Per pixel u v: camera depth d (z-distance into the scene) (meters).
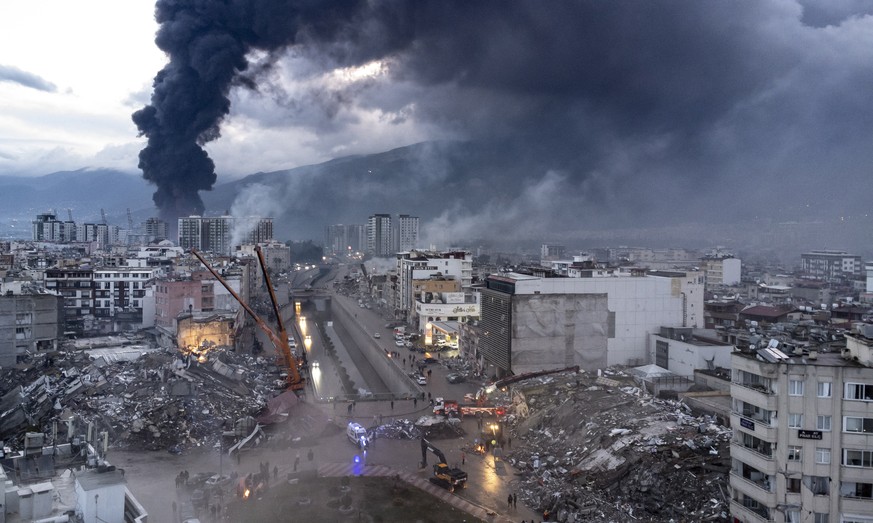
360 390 131.50
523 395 102.50
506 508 66.50
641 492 65.50
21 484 42.56
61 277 174.12
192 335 141.62
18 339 114.81
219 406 96.56
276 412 95.75
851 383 52.69
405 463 80.69
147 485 69.50
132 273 179.75
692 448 69.44
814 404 53.09
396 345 176.62
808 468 53.00
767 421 54.44
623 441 74.25
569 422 86.88
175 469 75.25
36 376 101.19
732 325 154.25
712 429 74.19
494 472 77.31
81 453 48.00
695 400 86.44
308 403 110.50
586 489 68.50
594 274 150.12
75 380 99.12
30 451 47.25
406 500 68.12
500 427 93.19
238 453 81.81
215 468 76.31
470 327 152.88
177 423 86.81
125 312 176.75
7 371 105.25
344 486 70.75
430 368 144.88
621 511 63.34
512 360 121.88
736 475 57.41
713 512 59.56
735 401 58.47
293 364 126.69
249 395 107.88
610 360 128.88
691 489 63.06
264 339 178.62
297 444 87.69
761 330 114.62
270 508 64.62
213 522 60.47
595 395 93.62
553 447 82.81
